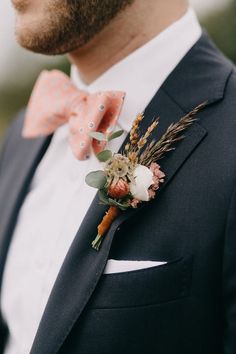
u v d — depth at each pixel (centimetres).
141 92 124
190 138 112
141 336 108
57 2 118
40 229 139
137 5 122
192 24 127
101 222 113
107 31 124
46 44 125
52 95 144
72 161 137
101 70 132
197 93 117
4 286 146
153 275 108
